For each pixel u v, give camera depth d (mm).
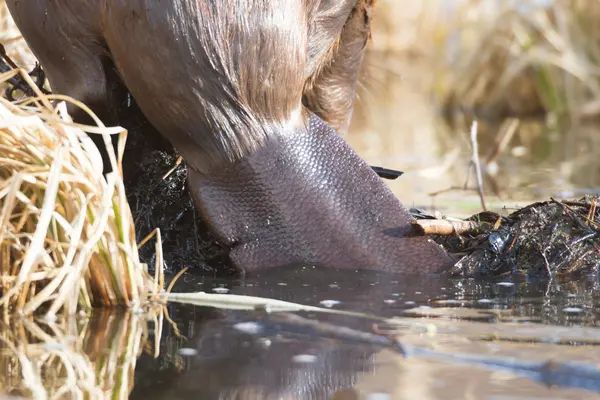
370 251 10562
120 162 9734
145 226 11719
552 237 11047
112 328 8469
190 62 10039
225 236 10664
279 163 10578
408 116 34594
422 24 40719
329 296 9594
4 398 6355
